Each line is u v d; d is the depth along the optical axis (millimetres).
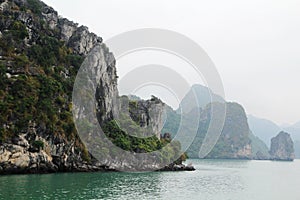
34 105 53188
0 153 47281
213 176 63031
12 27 62562
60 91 60156
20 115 50562
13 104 51031
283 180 64062
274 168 114688
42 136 52438
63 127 56438
